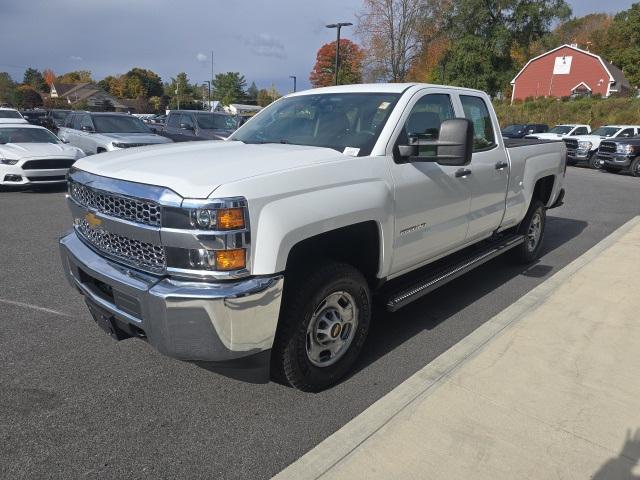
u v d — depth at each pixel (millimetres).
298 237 2785
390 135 3531
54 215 8547
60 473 2498
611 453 2609
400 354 3795
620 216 9625
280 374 3070
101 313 3045
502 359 3557
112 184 2871
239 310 2600
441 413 2918
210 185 2584
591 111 37812
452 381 3260
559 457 2572
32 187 11578
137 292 2691
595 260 6047
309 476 2441
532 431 2768
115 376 3389
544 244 7223
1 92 84562
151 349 3771
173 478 2488
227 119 16266
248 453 2674
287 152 3244
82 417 2941
